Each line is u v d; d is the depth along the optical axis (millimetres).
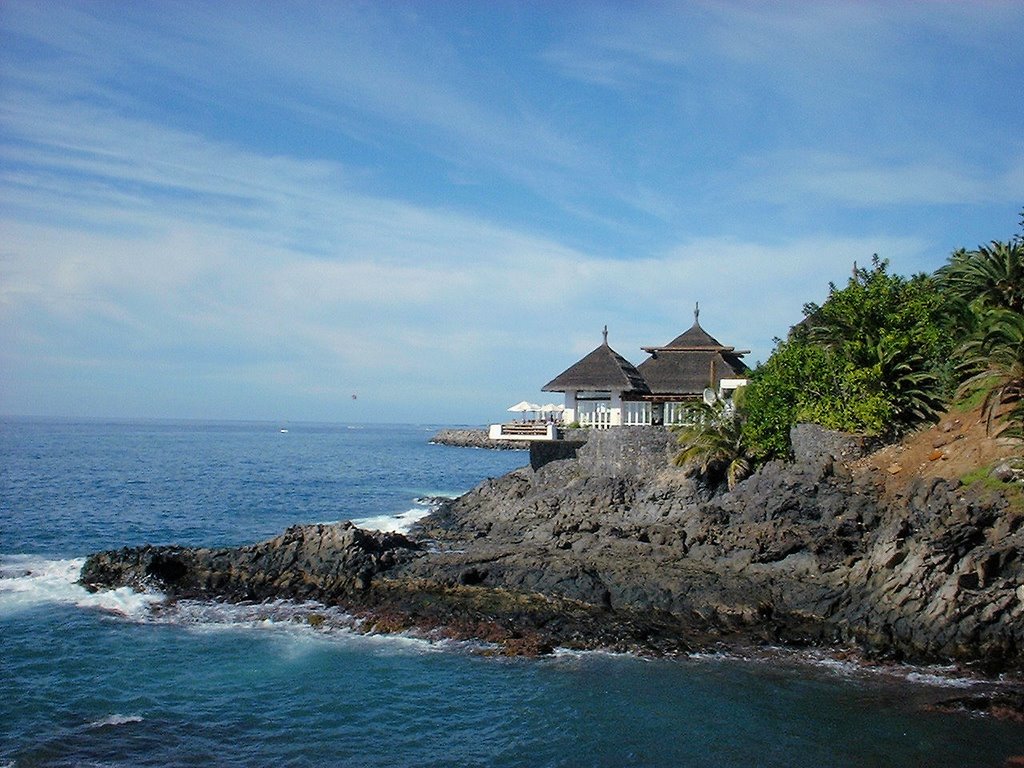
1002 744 20375
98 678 25000
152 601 32156
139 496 69188
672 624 29047
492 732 21625
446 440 197375
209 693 24062
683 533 35844
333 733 21609
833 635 27656
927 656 25906
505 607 30656
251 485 82625
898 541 28312
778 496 34219
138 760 19891
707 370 54750
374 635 28797
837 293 40531
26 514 56125
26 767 19312
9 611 31078
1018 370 30344
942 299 39281
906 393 36469
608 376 52344
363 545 35906
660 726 21766
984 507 26906
